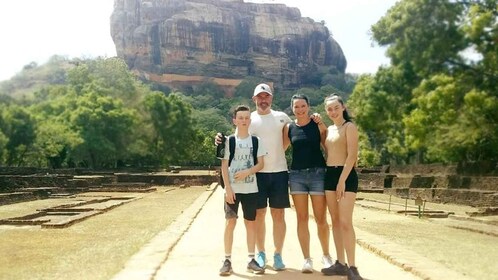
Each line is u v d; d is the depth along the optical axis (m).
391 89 48.12
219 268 8.81
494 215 22.11
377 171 54.22
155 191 40.38
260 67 166.88
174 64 160.75
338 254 8.50
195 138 92.31
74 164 75.88
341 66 186.62
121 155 77.75
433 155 50.69
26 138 60.09
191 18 163.38
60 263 9.39
